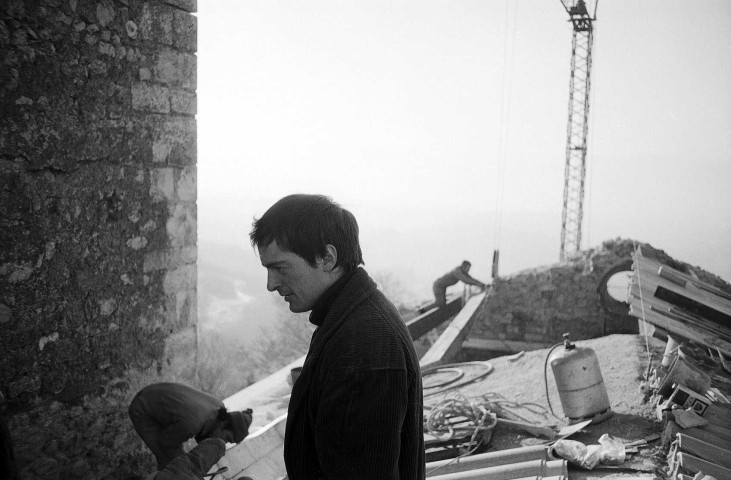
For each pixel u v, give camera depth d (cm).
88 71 326
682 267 1026
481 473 406
